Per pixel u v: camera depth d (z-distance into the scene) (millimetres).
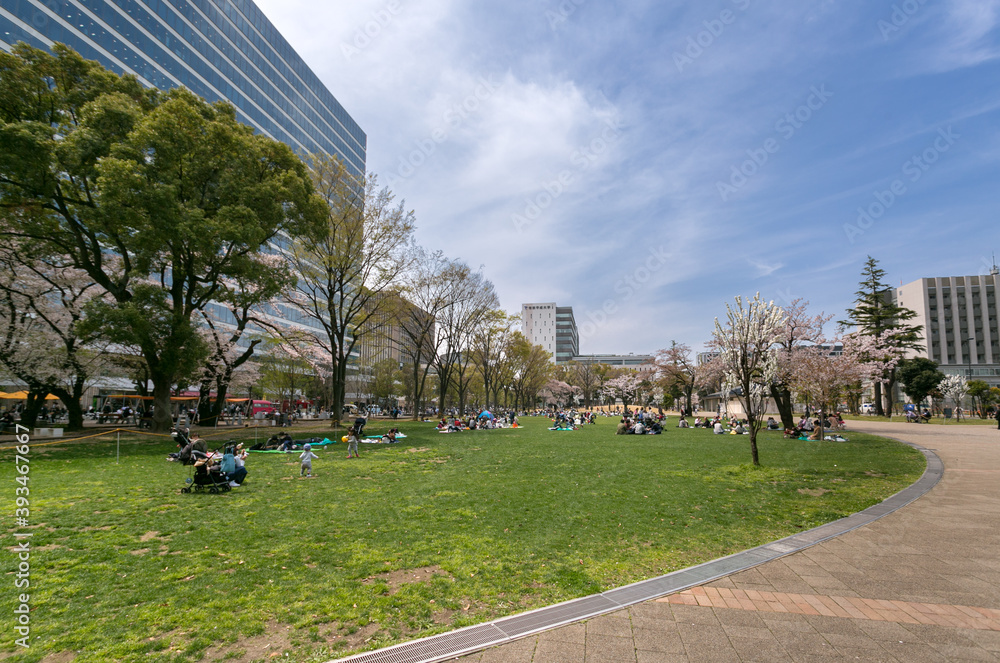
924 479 11969
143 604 5156
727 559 6348
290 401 51156
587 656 3939
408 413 73312
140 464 15305
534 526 8352
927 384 50656
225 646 4289
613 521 8664
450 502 10273
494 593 5461
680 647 4059
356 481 12938
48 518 8617
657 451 19984
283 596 5363
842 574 5723
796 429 26281
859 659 3809
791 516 8883
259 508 9656
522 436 28312
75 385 26891
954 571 5773
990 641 4066
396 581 5855
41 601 5172
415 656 4016
